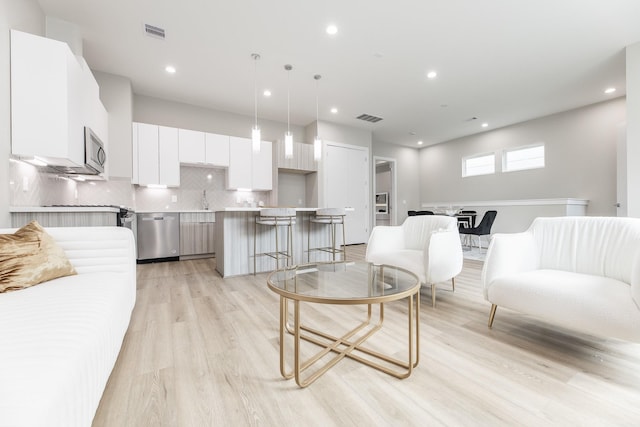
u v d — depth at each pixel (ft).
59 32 8.76
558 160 17.56
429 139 23.97
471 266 12.80
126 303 4.96
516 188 19.70
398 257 7.96
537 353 5.03
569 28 9.41
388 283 4.87
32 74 6.55
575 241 6.04
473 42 10.19
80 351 2.59
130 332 5.88
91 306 3.49
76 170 9.29
